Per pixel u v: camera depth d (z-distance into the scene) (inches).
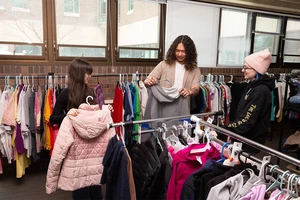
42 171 115.1
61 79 116.1
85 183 64.8
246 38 163.0
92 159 64.6
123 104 108.3
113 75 120.6
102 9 121.3
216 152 49.1
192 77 90.4
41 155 103.4
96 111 62.6
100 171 65.6
